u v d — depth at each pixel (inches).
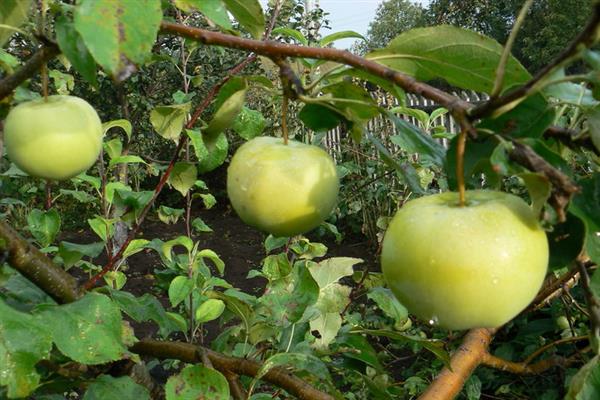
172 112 83.6
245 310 76.0
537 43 794.8
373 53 46.0
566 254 40.9
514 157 35.7
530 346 153.6
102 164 101.3
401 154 202.2
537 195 34.6
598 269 39.9
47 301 66.7
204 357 60.7
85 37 35.7
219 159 86.6
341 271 85.1
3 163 124.7
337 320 85.9
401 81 39.4
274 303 71.5
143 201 93.0
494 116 36.5
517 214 39.0
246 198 48.4
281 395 116.6
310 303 71.3
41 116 57.4
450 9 801.6
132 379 59.8
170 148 355.9
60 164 58.1
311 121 54.7
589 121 40.8
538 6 788.0
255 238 351.6
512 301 38.0
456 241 37.5
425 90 38.6
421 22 858.8
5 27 48.6
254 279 276.1
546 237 39.6
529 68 819.4
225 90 51.7
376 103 48.4
